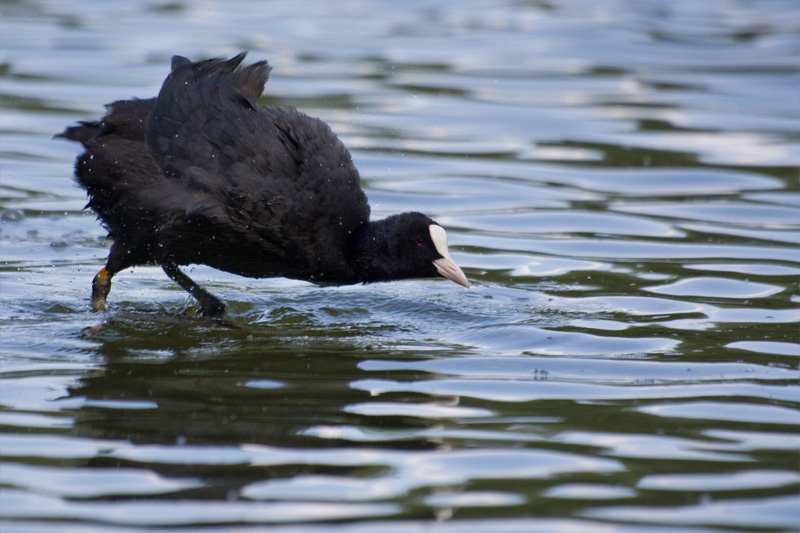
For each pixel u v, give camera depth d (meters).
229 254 17.97
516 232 24.11
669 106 35.81
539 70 40.69
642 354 16.06
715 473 11.47
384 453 11.91
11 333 16.64
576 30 48.22
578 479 11.26
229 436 12.32
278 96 35.19
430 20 50.38
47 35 43.84
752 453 12.04
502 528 10.10
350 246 18.50
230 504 10.48
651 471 11.50
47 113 32.50
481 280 20.72
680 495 10.88
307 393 14.05
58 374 14.62
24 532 9.83
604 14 52.22
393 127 32.69
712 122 33.88
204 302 18.94
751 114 34.81
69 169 28.09
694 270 21.23
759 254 22.27
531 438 12.46
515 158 30.08
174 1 53.25
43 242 22.69
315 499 10.63
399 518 10.25
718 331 17.28
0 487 10.76
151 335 16.97
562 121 33.91
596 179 28.28
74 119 31.72
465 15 51.88
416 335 17.33
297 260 18.06
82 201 25.73
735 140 31.91
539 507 10.55
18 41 42.59
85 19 47.62
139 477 11.09
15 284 19.67
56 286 19.75
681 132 32.75
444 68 40.59
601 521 10.28
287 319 18.38
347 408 13.46
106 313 18.19
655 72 40.62
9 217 24.19
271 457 11.70
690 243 23.19
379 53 42.72
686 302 19.12
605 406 13.66
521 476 11.31
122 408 13.23
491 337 17.12
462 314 18.56
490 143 31.53
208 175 17.41
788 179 28.12
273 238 17.55
